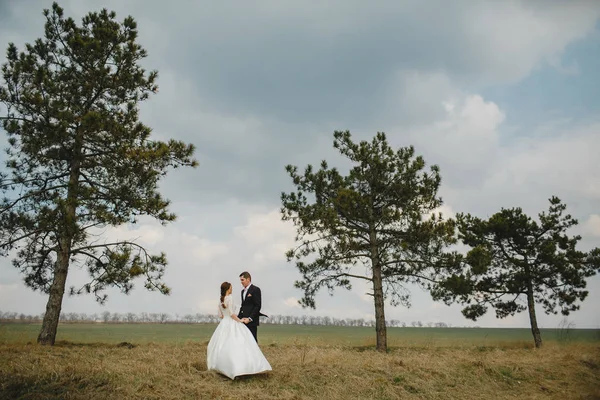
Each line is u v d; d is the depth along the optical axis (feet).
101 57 55.52
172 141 53.21
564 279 76.54
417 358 41.47
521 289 77.87
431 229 59.00
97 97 55.67
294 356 39.73
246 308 32.17
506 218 79.97
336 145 66.49
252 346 29.78
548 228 78.95
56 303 48.55
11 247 48.96
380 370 33.81
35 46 54.08
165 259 52.29
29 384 25.72
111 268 49.88
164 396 24.90
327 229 62.44
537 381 34.76
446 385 32.58
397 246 62.54
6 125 49.32
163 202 51.47
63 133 48.80
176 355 37.78
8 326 51.52
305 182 65.16
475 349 65.26
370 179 64.08
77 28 55.98
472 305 79.20
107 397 24.36
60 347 42.60
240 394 26.07
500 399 30.37
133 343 54.95
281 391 27.45
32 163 52.37
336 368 33.32
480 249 60.95
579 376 36.58
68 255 50.16
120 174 52.19
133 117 55.11
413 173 63.57
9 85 49.29
